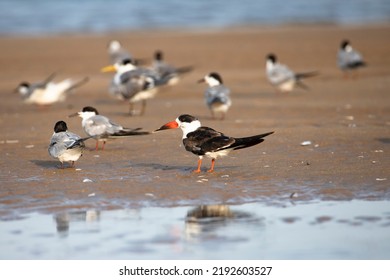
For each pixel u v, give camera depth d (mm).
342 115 19422
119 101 23406
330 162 13680
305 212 10875
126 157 14523
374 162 13594
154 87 20234
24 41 37969
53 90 21719
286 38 38062
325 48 34625
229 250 9461
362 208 11016
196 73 29297
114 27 43344
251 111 20625
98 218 10711
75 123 19031
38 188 12148
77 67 31172
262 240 9773
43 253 9406
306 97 23297
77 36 39906
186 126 12977
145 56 33594
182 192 11891
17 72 30156
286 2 53688
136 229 10242
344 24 44219
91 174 13086
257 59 32281
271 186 12172
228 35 39531
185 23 45031
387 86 25062
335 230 10109
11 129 18141
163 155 14641
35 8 49625
